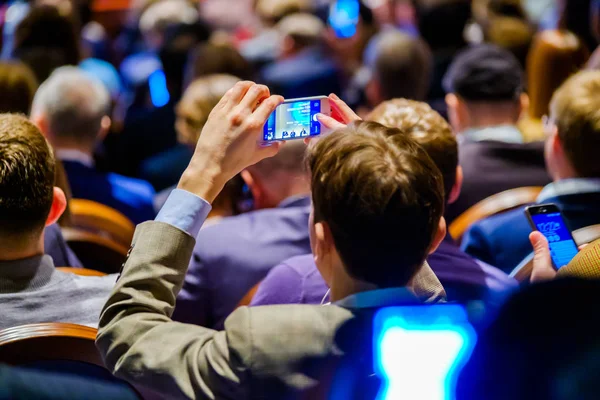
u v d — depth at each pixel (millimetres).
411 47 6016
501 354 1312
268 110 2045
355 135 1918
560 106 3156
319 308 1844
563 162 3203
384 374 1749
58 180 3621
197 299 3213
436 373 1717
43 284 2553
